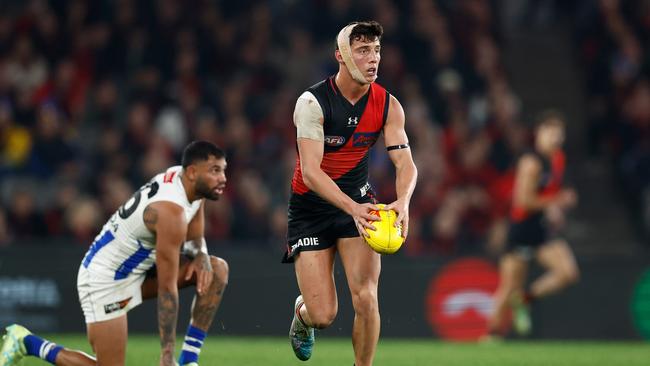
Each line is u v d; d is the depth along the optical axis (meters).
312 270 21.59
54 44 55.03
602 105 61.59
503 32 67.50
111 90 53.16
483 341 42.38
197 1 57.59
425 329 43.66
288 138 53.62
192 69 54.44
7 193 48.41
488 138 54.47
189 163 21.27
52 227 46.41
